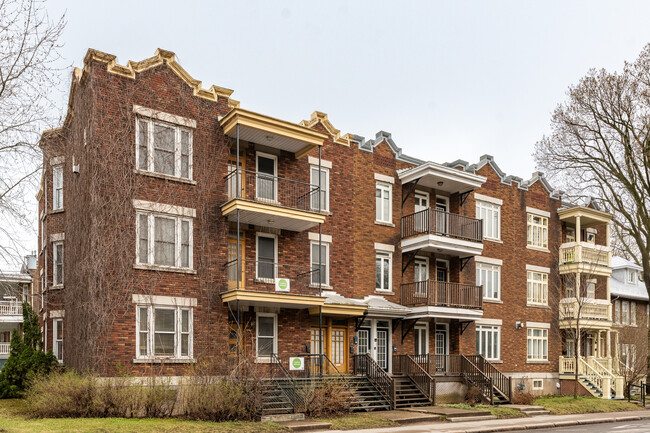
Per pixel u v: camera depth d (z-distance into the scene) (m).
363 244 26.06
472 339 28.36
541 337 32.16
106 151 19.16
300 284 23.08
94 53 19.28
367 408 21.17
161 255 19.91
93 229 18.62
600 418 22.66
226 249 21.25
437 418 20.28
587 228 36.84
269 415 17.70
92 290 18.41
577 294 31.89
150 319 19.22
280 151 23.62
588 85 33.69
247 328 21.66
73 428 13.91
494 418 21.56
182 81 21.14
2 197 15.98
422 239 26.36
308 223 22.52
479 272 29.84
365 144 26.73
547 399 28.11
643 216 34.03
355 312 23.70
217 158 21.55
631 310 42.34
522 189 32.62
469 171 30.25
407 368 24.97
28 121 16.30
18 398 19.98
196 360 19.48
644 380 34.16
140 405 16.69
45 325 22.41
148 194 19.86
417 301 26.31
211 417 16.72
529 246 32.34
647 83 32.03
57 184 22.91
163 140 20.53
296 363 21.11
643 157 33.28
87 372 17.67
